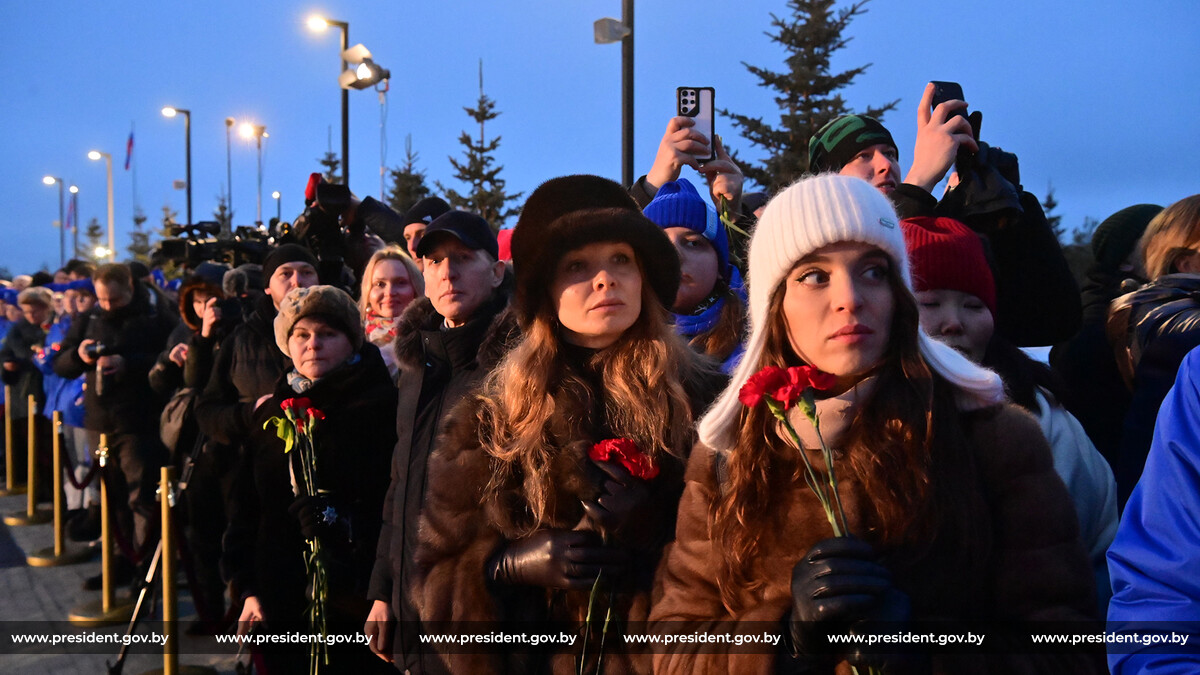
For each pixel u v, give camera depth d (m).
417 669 2.25
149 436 5.38
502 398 2.00
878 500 1.33
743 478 1.45
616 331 1.94
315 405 2.99
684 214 2.48
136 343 5.51
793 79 13.23
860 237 1.37
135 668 4.08
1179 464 1.15
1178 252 2.42
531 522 1.89
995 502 1.38
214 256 6.93
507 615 1.87
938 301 1.93
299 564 3.07
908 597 1.28
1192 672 1.08
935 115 2.43
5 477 9.36
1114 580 1.22
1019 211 2.35
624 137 6.64
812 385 1.27
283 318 3.12
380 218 4.83
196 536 4.25
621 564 1.76
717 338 2.45
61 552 6.12
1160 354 2.06
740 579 1.44
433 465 2.06
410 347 2.69
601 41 6.36
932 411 1.36
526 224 2.11
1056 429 1.91
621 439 1.79
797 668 1.37
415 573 2.03
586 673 1.78
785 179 12.08
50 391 7.55
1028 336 2.48
